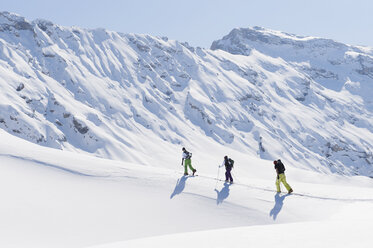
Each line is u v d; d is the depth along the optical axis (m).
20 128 118.69
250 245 7.77
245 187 17.48
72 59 184.25
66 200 15.18
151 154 130.25
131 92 181.12
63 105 140.88
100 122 143.00
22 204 14.34
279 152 168.75
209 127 173.75
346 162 192.75
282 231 9.41
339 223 10.48
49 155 19.03
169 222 14.16
